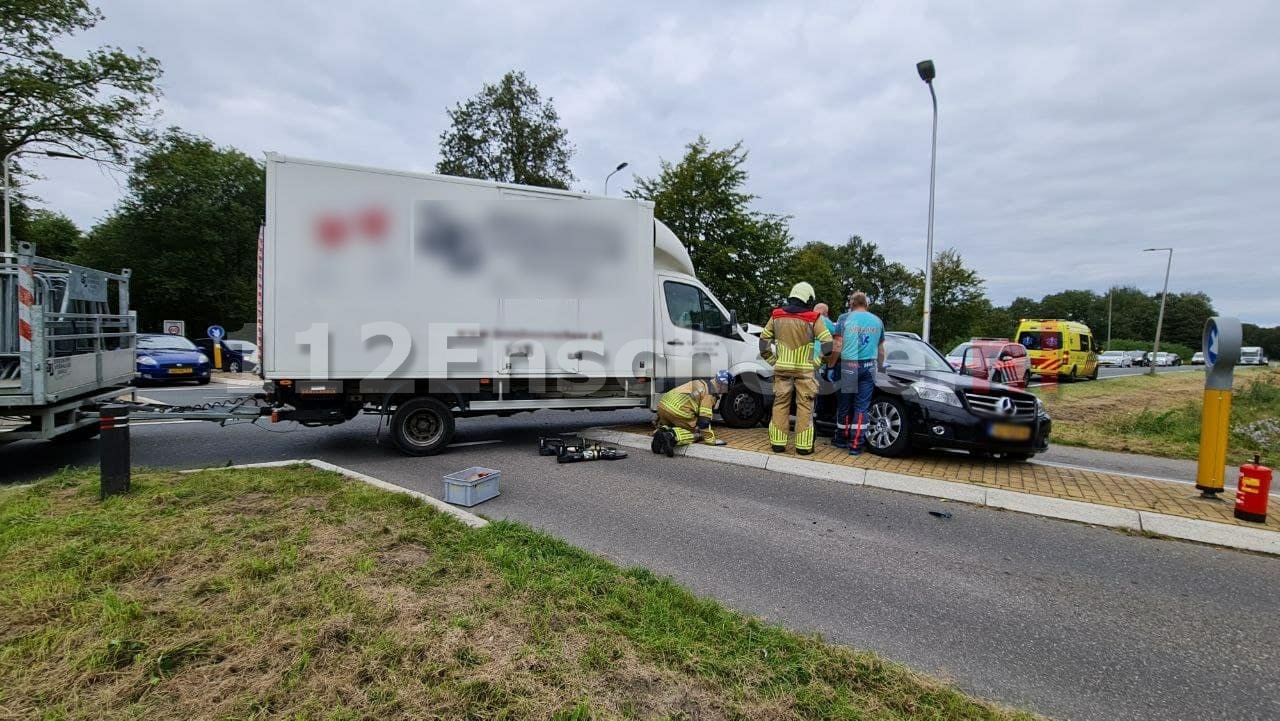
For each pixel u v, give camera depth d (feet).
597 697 7.95
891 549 14.76
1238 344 18.02
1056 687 9.18
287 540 12.84
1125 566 14.05
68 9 70.38
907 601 11.99
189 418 21.26
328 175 21.18
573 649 9.03
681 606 10.77
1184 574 13.65
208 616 9.59
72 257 136.36
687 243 70.33
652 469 22.40
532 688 8.05
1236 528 15.60
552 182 116.88
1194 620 11.49
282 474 18.69
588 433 29.30
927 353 27.09
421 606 10.10
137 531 13.12
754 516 17.03
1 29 68.03
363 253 21.63
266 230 20.63
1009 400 21.75
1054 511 17.61
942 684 8.89
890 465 22.16
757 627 10.26
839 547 14.82
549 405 25.68
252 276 131.34
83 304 23.62
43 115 71.56
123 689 7.82
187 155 88.99
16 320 20.04
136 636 8.98
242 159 128.67
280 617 9.61
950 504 18.57
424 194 22.38
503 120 115.65
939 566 13.79
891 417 23.66
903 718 7.91
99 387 23.30
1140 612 11.77
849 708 8.00
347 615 9.67
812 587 12.50
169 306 120.26
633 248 25.86
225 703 7.57
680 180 69.77
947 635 10.69
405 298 22.21
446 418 24.23
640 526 15.97
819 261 155.22
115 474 15.83
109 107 74.49
